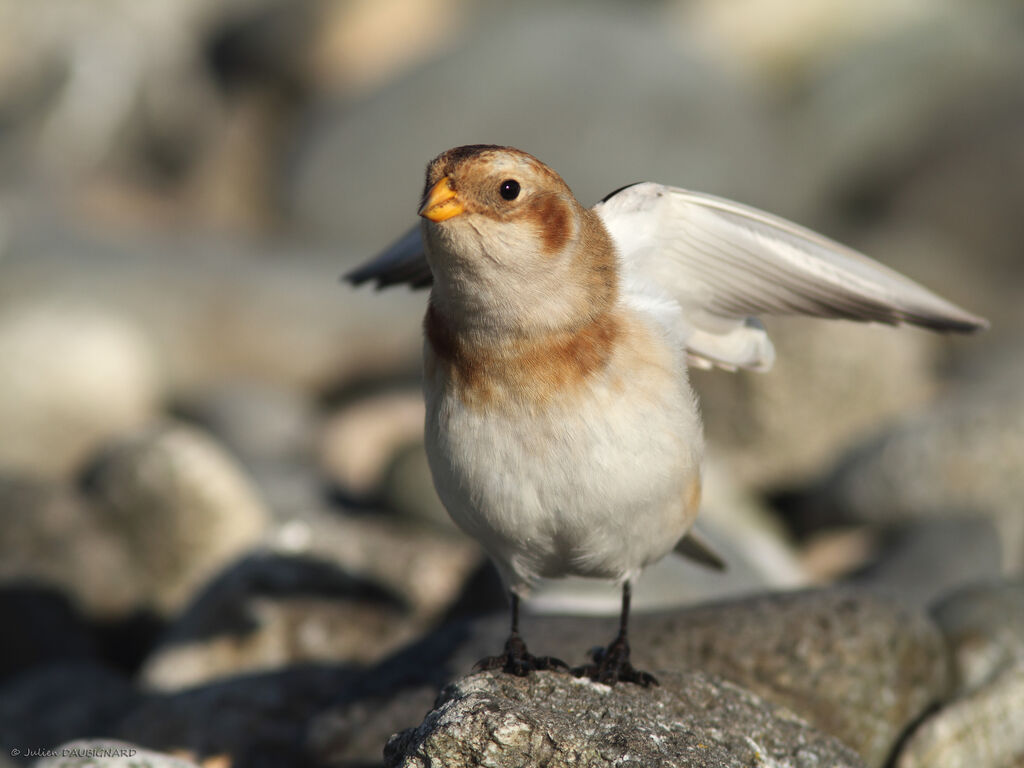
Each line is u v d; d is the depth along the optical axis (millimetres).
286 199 27047
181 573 12531
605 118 25656
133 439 13242
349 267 22031
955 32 28656
